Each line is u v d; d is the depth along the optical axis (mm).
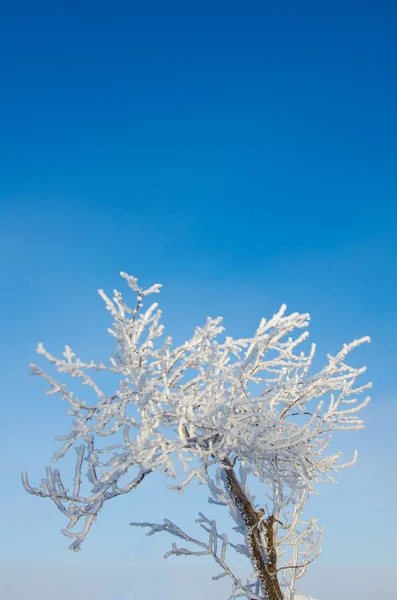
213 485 6246
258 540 5938
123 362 5344
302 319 5473
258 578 5887
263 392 5461
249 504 5988
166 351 5363
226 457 5895
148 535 6145
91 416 5215
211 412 5219
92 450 5164
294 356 5773
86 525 5078
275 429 5363
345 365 5539
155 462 4777
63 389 5191
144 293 5250
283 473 5805
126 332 5359
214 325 5367
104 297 5340
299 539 6531
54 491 5129
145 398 4809
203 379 5410
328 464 5969
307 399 5789
